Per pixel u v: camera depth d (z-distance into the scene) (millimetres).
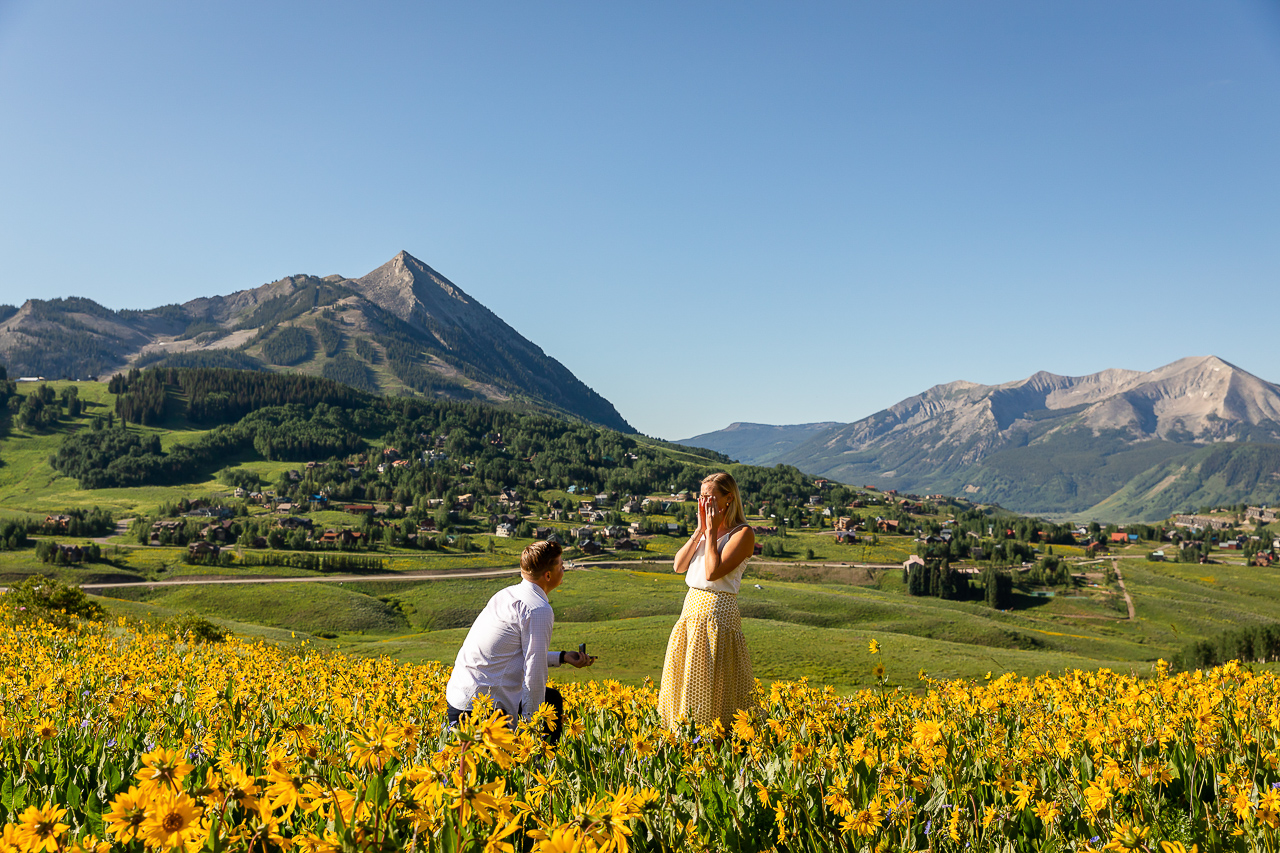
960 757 4375
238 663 10484
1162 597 196750
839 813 3260
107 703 5309
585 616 132875
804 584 196000
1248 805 3035
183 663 9734
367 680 8938
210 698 5820
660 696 5547
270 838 2125
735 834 3377
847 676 65250
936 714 5840
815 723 4910
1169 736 4430
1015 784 3555
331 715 6000
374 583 168125
